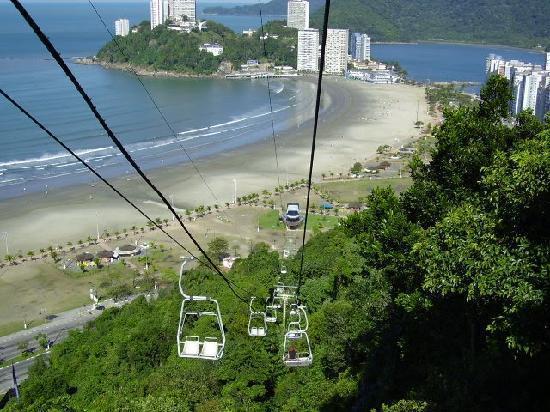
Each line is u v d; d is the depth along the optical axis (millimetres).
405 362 27641
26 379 45281
